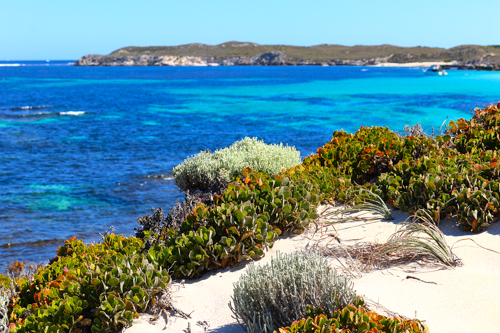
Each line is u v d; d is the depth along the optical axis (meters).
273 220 5.41
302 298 3.20
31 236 10.09
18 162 18.52
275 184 5.93
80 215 11.59
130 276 3.86
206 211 5.17
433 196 5.35
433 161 6.25
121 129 29.03
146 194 13.58
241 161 8.73
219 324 3.64
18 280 4.79
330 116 34.09
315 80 97.88
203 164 8.90
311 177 6.79
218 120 33.16
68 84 91.56
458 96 49.34
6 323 3.88
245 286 3.43
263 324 3.25
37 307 3.88
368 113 35.34
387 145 7.60
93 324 3.73
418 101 44.56
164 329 3.64
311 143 23.11
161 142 23.88
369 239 4.94
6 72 175.50
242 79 108.12
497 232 4.68
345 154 7.70
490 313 3.16
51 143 23.56
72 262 4.91
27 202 12.76
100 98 55.91
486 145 7.34
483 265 4.01
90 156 19.92
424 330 2.82
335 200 6.63
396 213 5.71
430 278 3.83
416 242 4.32
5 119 35.03
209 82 94.88
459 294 3.48
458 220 5.13
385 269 4.16
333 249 4.77
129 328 3.68
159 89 73.12
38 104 48.12
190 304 4.03
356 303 3.17
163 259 4.66
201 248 4.58
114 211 11.93
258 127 29.22
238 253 4.73
